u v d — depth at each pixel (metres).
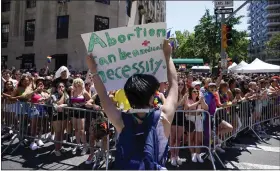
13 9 27.12
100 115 5.41
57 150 6.15
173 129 5.67
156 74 3.06
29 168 5.32
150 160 1.60
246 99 8.02
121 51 3.08
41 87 7.01
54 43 24.39
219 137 6.20
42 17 25.12
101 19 23.45
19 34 26.59
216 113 5.98
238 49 40.56
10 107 6.75
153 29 3.02
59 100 6.52
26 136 6.43
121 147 1.68
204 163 5.84
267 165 5.73
